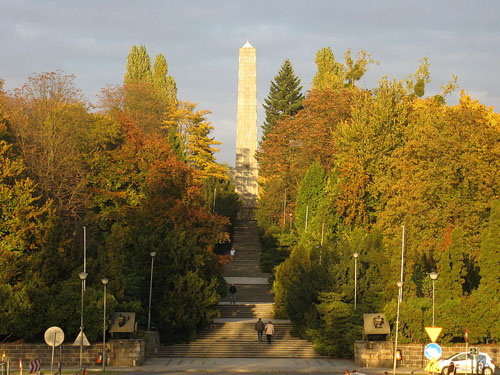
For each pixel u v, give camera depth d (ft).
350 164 306.35
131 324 200.34
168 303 226.79
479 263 216.74
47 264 205.16
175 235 236.22
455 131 271.49
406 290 215.92
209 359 214.90
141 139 309.01
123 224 276.82
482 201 258.98
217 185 418.92
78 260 213.05
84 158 298.35
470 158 260.01
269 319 257.34
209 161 424.87
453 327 203.31
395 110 317.01
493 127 273.95
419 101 353.92
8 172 229.25
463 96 298.35
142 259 232.94
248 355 221.25
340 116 383.45
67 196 283.18
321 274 227.61
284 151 411.75
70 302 197.47
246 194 480.23
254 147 479.41
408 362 201.26
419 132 300.20
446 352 202.18
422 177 270.26
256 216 424.87
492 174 257.75
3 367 172.65
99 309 198.18
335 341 214.48
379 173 305.53
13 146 270.05
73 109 298.35
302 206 338.75
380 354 200.95
